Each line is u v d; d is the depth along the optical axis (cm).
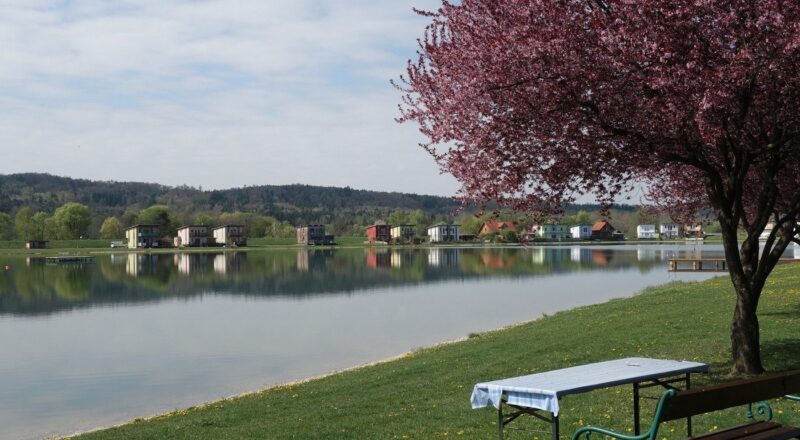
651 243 19838
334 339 3647
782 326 2048
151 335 3978
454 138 1342
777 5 1033
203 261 13038
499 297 5556
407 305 5178
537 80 1210
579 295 5522
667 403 630
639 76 1120
